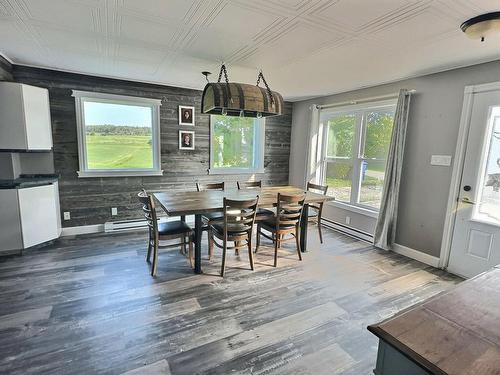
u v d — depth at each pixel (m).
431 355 0.78
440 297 1.08
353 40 2.36
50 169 3.82
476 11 1.81
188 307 2.37
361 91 4.26
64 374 1.67
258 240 3.64
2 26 2.25
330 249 3.79
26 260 3.18
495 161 2.80
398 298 2.60
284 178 5.84
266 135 5.49
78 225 4.10
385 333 0.86
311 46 2.53
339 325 2.19
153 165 4.53
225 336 2.03
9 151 3.24
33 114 3.36
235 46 2.57
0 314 2.21
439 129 3.23
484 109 2.84
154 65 3.29
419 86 3.43
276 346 1.94
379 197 4.14
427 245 3.40
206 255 3.48
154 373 1.69
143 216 4.49
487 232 2.86
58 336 1.98
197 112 4.71
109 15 2.03
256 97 2.71
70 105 3.83
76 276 2.84
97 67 3.45
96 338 1.97
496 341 0.84
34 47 2.77
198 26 2.17
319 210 4.02
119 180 4.27
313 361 1.82
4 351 1.83
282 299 2.53
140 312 2.28
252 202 2.93
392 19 1.97
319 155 5.19
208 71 3.47
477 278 1.24
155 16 2.03
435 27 2.07
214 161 5.06
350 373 1.73
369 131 4.27
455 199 3.10
